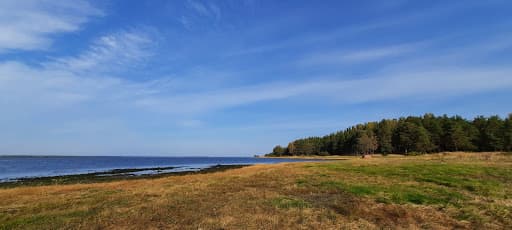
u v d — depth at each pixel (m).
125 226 9.85
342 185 16.92
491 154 43.75
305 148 160.88
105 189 19.58
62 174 47.09
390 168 25.09
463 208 11.64
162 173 45.19
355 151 118.12
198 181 22.16
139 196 15.54
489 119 83.25
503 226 9.70
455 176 19.44
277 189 16.66
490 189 15.02
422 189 15.39
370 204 12.41
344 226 9.61
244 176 24.44
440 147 89.94
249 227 9.49
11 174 48.56
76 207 13.22
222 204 12.75
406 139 90.88
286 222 10.04
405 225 9.77
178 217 10.80
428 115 104.81
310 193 15.05
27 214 12.09
